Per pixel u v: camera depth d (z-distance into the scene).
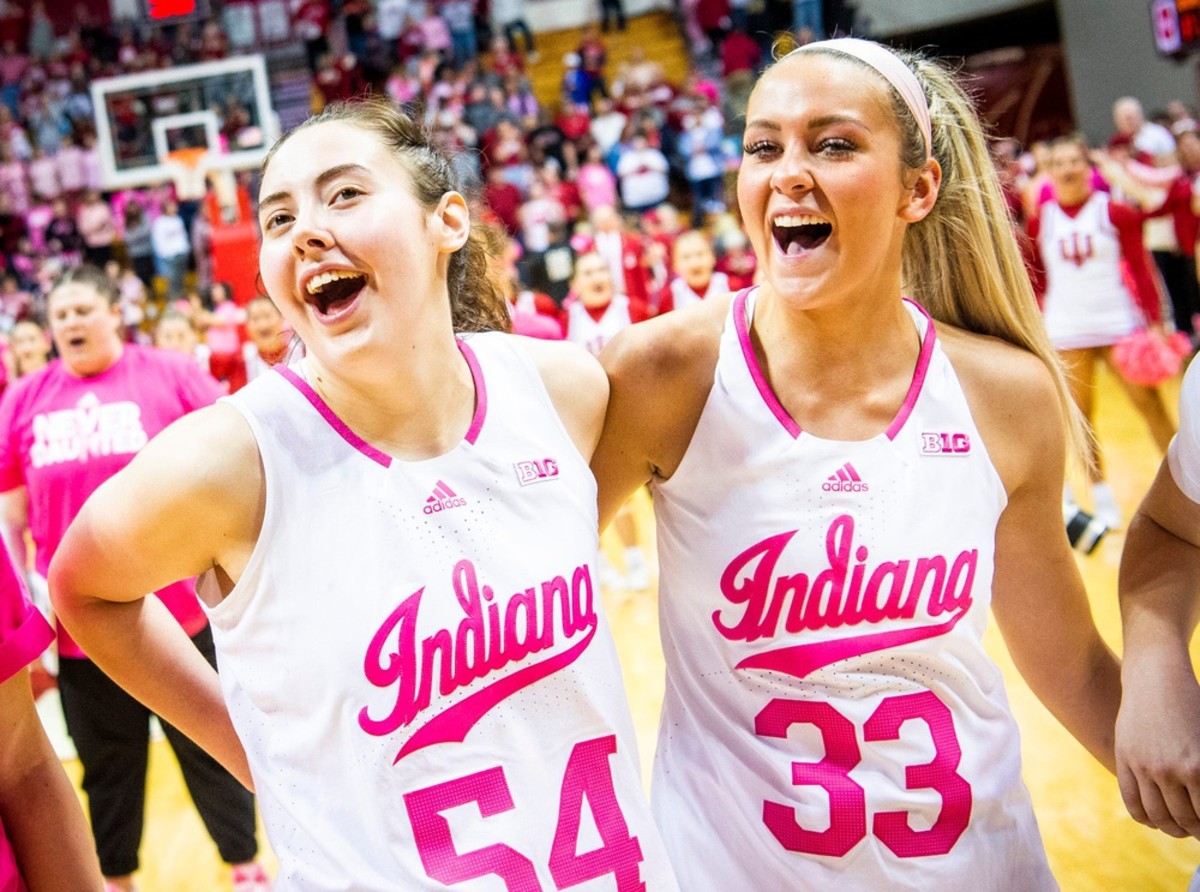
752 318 1.48
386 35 14.27
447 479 1.27
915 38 13.83
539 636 1.26
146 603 1.41
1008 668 3.88
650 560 5.59
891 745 1.43
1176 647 1.37
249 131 9.92
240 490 1.23
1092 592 4.26
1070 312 5.21
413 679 1.22
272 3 14.47
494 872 1.21
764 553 1.43
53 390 2.81
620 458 1.51
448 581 1.24
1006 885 1.49
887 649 1.42
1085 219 5.12
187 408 2.83
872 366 1.44
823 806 1.42
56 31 15.79
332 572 1.23
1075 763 3.20
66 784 1.33
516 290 6.00
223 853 2.79
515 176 11.38
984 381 1.49
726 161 11.68
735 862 1.47
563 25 15.41
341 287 1.25
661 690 3.96
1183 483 1.37
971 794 1.45
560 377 1.40
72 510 2.77
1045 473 1.52
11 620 1.25
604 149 12.20
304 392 1.27
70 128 13.48
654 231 9.18
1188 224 6.89
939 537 1.42
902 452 1.43
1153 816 1.33
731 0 13.25
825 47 1.38
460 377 1.32
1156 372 5.10
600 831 1.28
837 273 1.36
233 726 1.38
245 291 7.29
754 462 1.43
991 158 1.62
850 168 1.33
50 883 1.31
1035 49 13.19
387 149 1.26
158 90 9.88
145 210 12.09
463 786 1.22
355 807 1.21
